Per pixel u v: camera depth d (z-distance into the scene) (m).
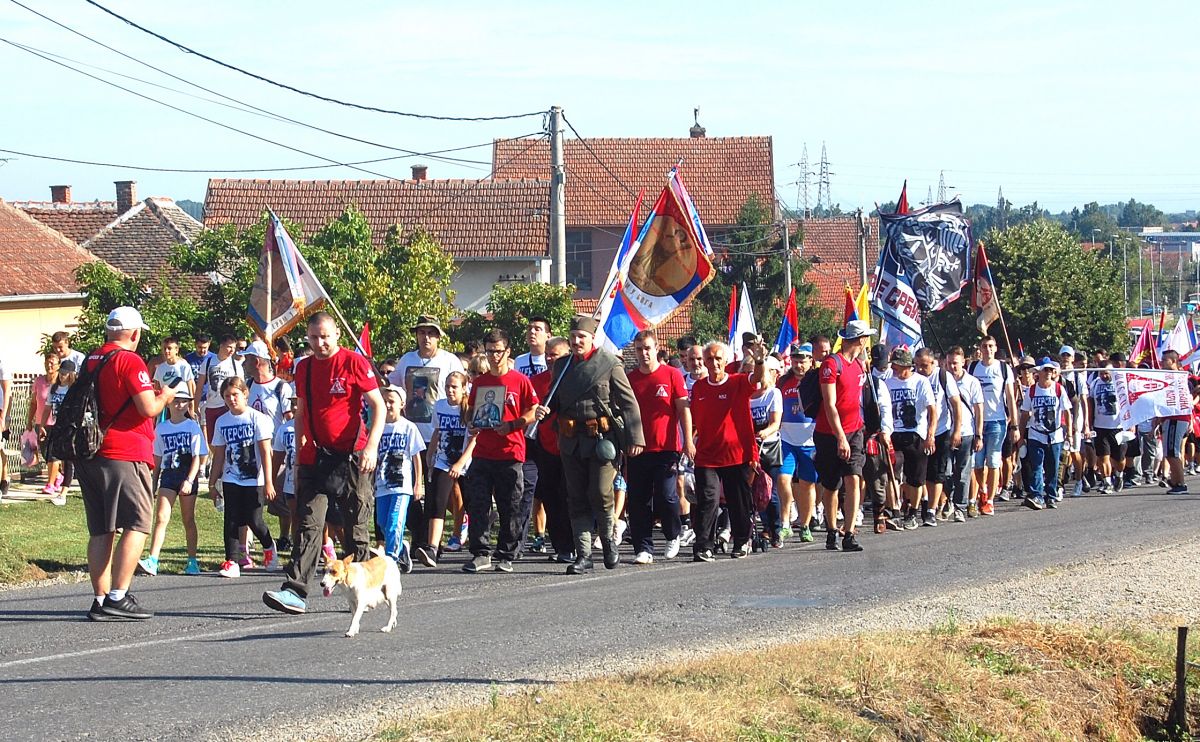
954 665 7.97
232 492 12.09
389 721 6.61
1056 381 17.91
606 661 8.09
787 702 7.00
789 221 51.88
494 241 40.78
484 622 9.41
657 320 14.05
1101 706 8.06
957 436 15.80
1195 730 8.25
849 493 13.52
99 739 6.39
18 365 29.62
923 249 19.30
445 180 43.69
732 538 13.28
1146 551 13.05
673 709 6.64
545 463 12.79
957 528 15.55
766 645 8.52
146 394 9.44
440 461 12.63
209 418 16.14
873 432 15.01
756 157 55.12
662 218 14.03
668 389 12.67
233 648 8.48
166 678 7.62
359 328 24.53
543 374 12.55
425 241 26.44
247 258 24.66
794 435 14.42
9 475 19.19
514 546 12.29
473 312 27.56
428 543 12.69
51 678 7.61
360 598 8.83
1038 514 17.06
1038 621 9.48
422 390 12.95
